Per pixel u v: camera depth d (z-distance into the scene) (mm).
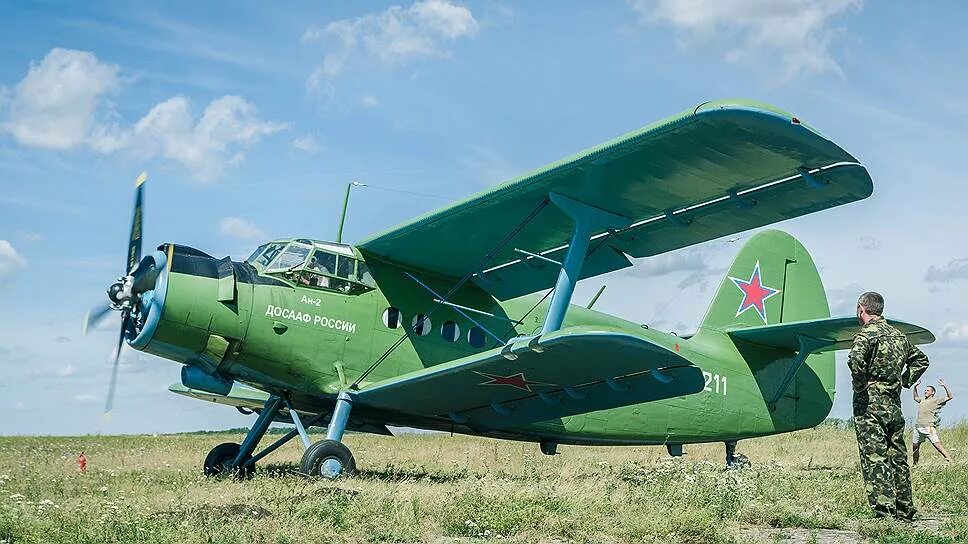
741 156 8820
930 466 11250
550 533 6043
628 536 5891
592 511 6543
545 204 10273
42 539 5465
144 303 10211
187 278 10062
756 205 9859
